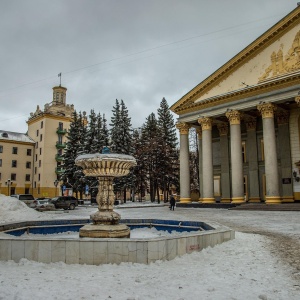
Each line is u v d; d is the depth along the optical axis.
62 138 67.56
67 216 23.33
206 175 33.84
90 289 5.24
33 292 5.07
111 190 10.38
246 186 35.94
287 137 32.56
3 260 7.04
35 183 67.00
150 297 4.86
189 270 6.45
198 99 35.53
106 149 10.71
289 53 29.08
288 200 31.53
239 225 15.84
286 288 5.31
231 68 32.81
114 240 6.95
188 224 12.38
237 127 31.89
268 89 29.83
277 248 8.86
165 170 56.84
